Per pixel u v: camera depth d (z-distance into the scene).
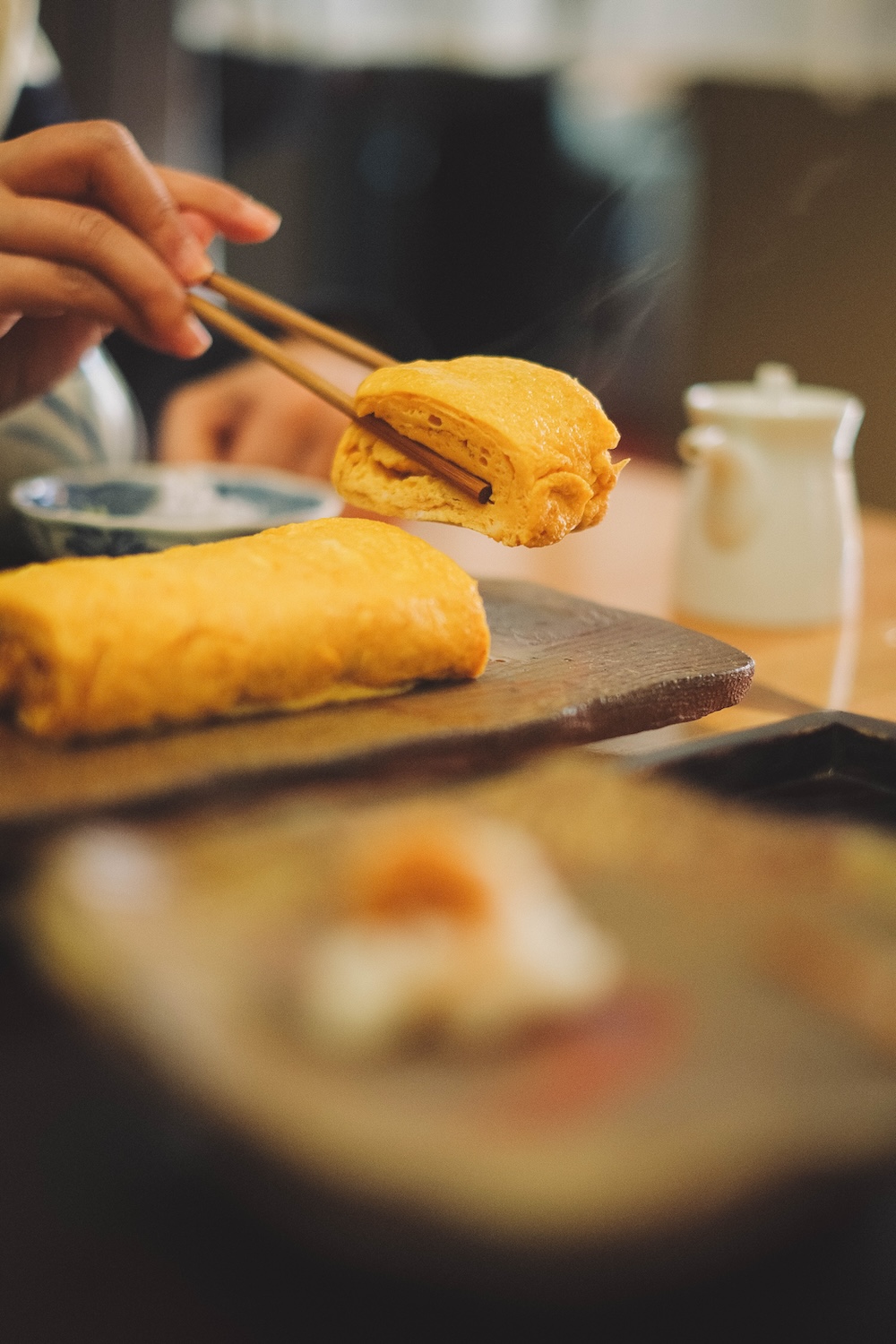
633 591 0.69
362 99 1.48
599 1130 0.25
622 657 0.55
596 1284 0.25
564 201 1.46
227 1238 0.27
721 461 0.65
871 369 1.29
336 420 0.81
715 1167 0.24
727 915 0.31
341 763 0.48
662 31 1.29
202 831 0.32
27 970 0.31
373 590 0.51
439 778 0.49
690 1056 0.27
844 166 1.27
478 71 1.44
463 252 1.52
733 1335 0.26
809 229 1.31
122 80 1.27
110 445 0.74
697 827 0.35
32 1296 0.27
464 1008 0.27
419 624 0.51
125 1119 0.29
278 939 0.28
